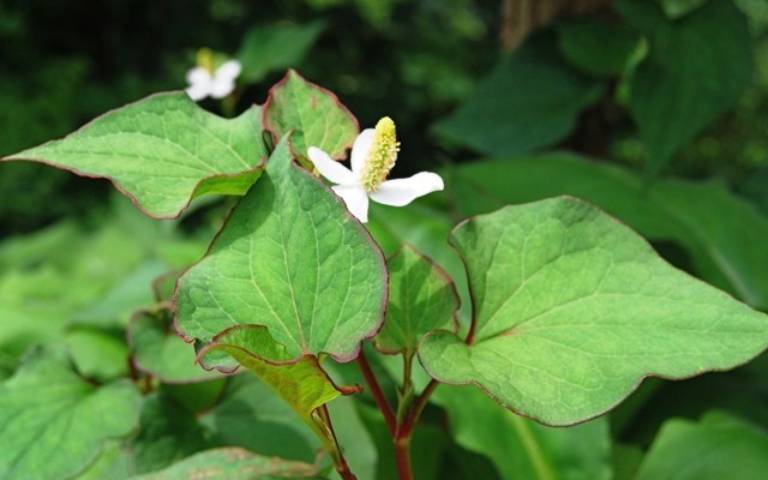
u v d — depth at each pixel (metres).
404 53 1.92
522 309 0.27
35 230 1.51
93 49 1.81
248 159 0.28
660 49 0.52
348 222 0.25
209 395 0.35
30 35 1.72
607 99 0.60
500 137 0.59
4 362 0.39
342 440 0.35
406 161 1.77
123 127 0.27
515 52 0.61
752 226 0.54
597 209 0.27
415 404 0.27
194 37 1.80
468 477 0.42
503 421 0.40
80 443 0.33
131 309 0.46
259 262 0.25
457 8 2.05
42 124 1.56
